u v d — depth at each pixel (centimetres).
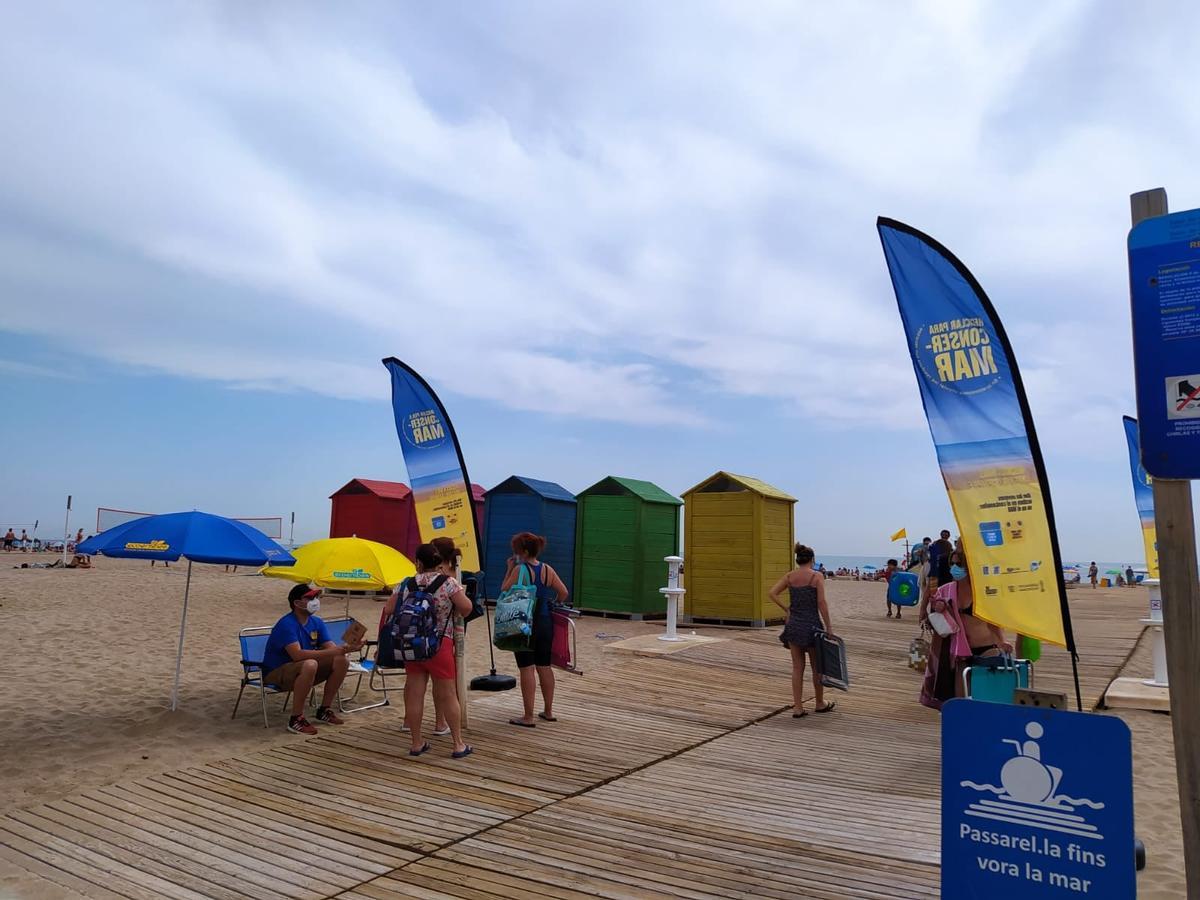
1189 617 245
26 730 688
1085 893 241
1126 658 1232
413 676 639
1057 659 1225
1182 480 249
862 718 816
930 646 687
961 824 261
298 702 704
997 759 258
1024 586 445
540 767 617
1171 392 250
